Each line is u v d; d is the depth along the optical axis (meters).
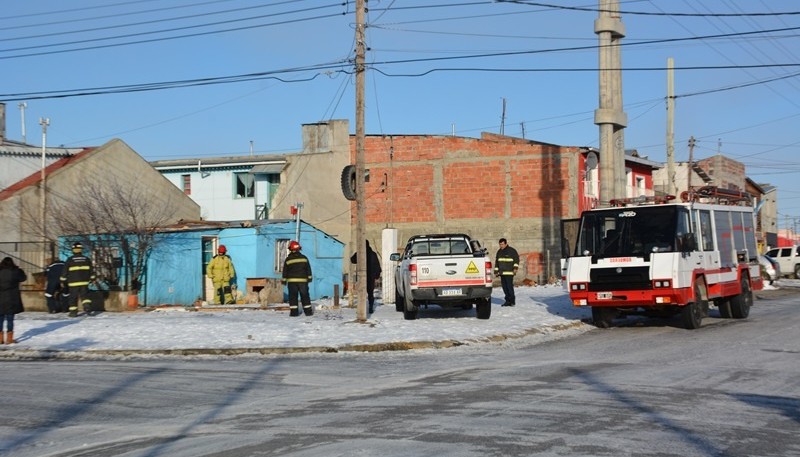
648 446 7.82
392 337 17.67
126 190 35.75
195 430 9.14
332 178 47.59
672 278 18.38
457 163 45.34
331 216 47.41
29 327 20.69
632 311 21.58
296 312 22.53
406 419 9.28
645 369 13.12
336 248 35.84
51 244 30.25
